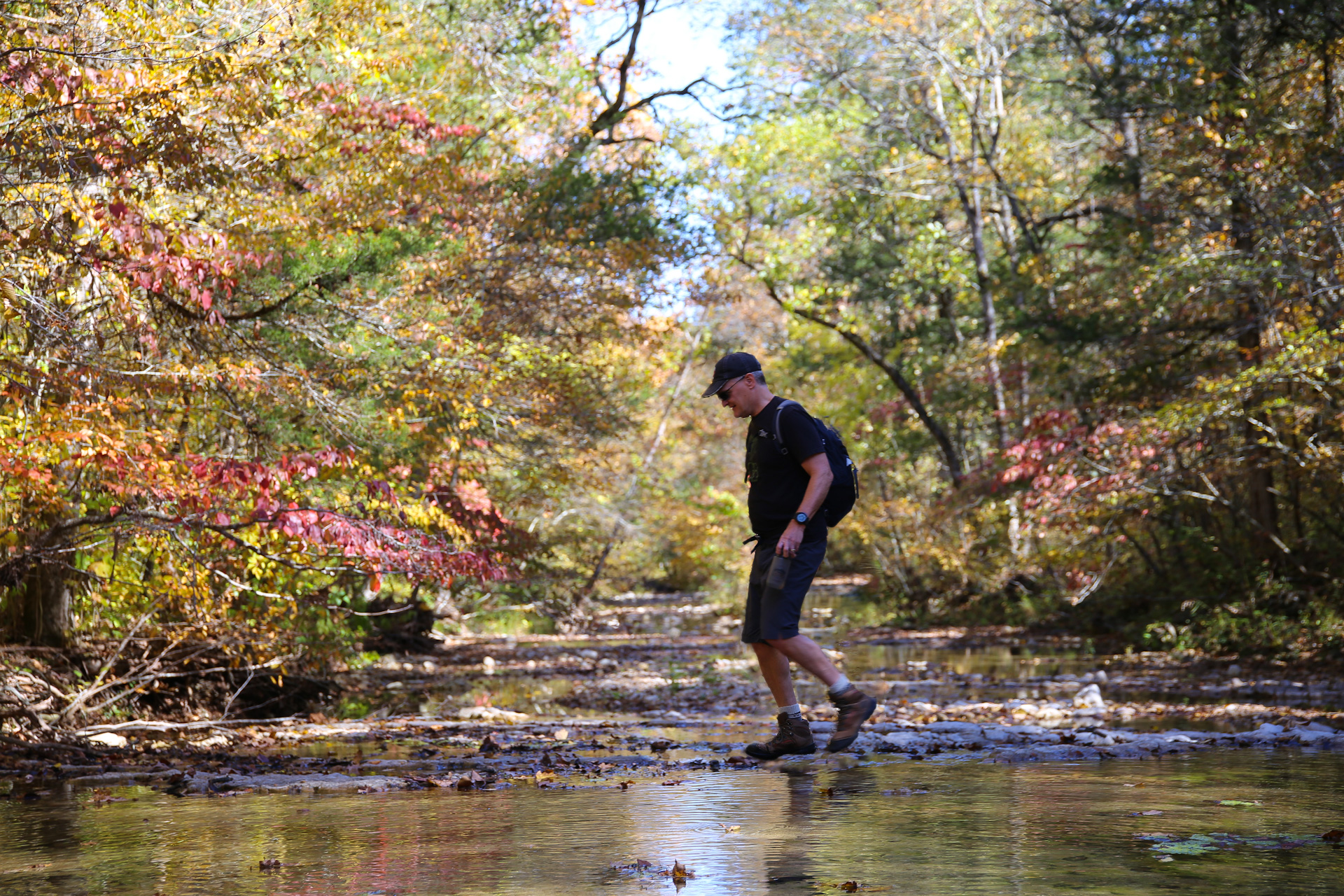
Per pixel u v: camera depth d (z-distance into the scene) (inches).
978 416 1070.4
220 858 122.0
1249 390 537.6
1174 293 615.5
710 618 1114.1
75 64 265.0
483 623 917.2
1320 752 224.1
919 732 262.4
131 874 113.7
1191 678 478.0
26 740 263.7
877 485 1293.1
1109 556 719.7
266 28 305.1
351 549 268.8
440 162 425.1
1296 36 599.5
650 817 145.9
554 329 594.2
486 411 495.8
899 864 113.0
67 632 342.3
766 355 1359.5
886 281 1017.5
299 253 369.7
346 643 432.5
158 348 326.0
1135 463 592.4
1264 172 581.9
